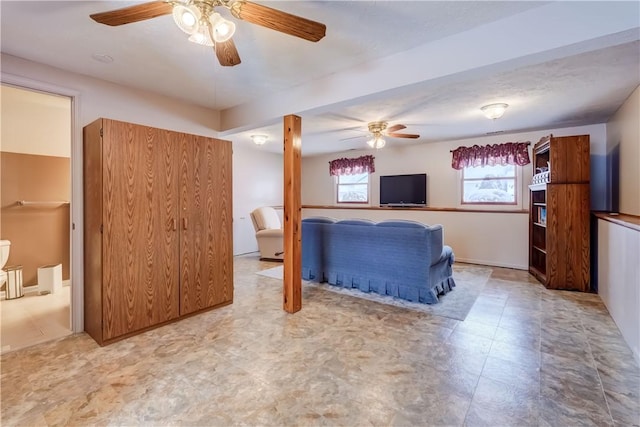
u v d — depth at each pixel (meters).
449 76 2.12
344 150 6.79
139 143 2.58
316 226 4.24
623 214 3.42
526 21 1.82
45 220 3.91
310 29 1.59
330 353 2.27
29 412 1.65
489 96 3.26
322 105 2.77
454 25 1.96
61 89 2.58
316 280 4.27
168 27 1.97
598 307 3.19
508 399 1.74
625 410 1.65
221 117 3.78
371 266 3.72
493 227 5.19
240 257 6.17
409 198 6.07
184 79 2.81
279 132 5.06
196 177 2.99
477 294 3.65
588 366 2.08
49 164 3.94
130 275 2.54
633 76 2.74
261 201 6.98
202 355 2.25
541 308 3.17
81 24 1.93
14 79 2.36
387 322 2.83
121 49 2.25
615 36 1.62
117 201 2.46
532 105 3.55
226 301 3.29
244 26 1.95
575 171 3.75
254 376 1.98
